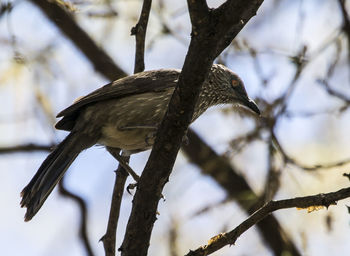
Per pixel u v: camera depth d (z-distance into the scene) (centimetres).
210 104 1275
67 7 1152
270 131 1193
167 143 838
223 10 757
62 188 1153
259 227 1307
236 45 1259
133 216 870
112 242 984
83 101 1095
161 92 1129
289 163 1177
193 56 786
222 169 1309
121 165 1043
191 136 1345
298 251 1293
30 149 1260
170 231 1163
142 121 1118
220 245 856
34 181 1073
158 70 1155
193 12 759
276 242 1298
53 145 1264
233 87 1290
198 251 858
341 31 1273
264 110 1214
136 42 1092
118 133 1115
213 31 767
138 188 865
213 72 1267
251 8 854
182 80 805
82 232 1155
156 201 866
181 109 819
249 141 1212
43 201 1066
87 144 1124
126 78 1130
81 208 1158
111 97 1116
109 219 995
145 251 878
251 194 1227
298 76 1223
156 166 851
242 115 1273
